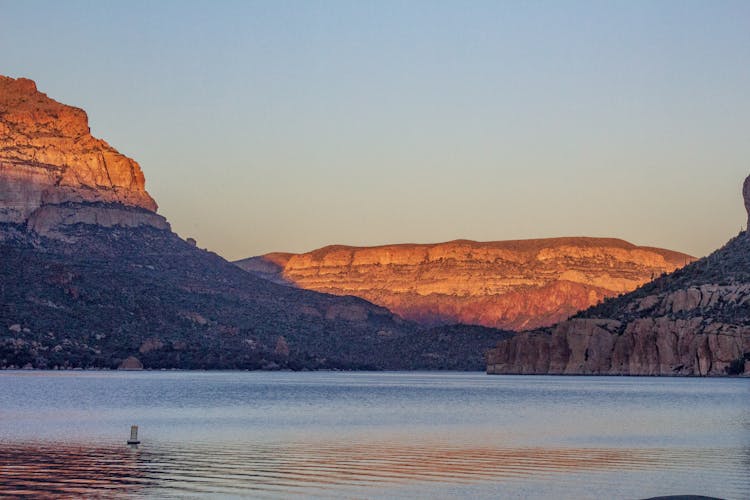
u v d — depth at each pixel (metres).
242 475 82.25
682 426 130.00
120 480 79.25
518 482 79.81
